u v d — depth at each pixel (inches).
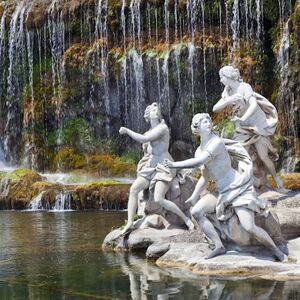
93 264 591.2
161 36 1488.7
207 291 470.3
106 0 1529.3
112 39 1526.8
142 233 643.5
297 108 1320.1
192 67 1440.7
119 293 481.1
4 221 987.3
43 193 1190.9
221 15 1438.2
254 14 1401.3
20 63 1590.8
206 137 542.0
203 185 551.2
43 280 538.0
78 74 1536.7
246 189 531.8
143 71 1482.5
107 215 1023.6
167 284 495.8
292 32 1338.6
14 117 1583.4
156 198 647.8
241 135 674.2
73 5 1550.2
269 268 511.2
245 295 455.2
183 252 566.6
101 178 1453.0
